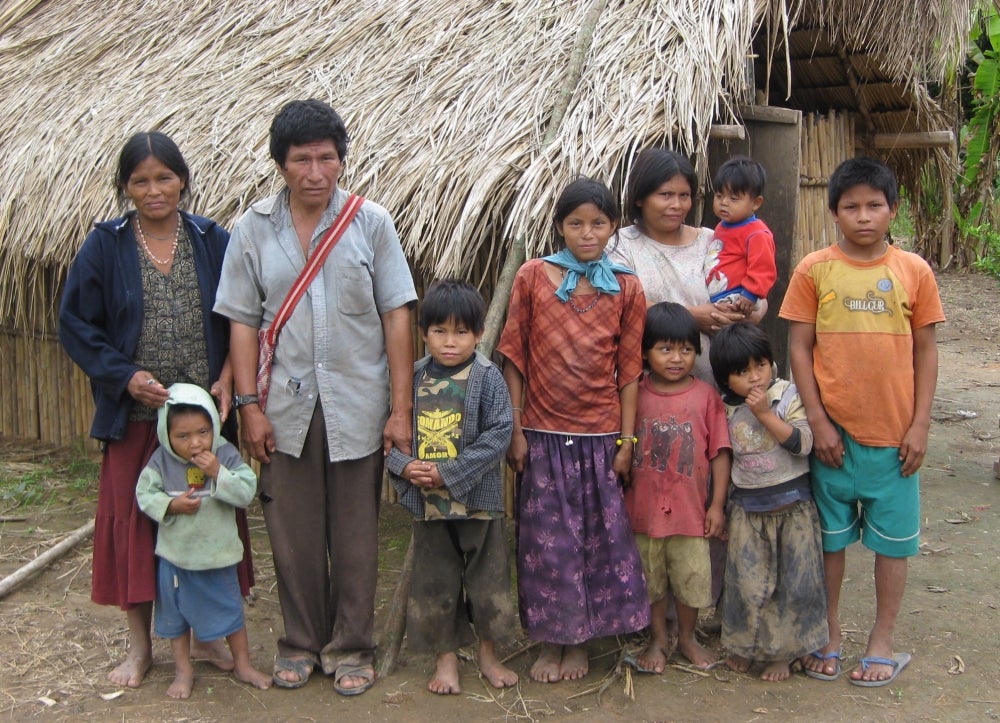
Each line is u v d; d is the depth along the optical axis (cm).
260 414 315
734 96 410
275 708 315
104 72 597
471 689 328
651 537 332
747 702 317
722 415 331
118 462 317
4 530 483
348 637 327
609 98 398
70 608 395
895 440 317
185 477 309
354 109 471
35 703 317
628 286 325
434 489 312
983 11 980
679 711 312
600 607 327
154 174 304
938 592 405
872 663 329
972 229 1098
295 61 534
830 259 322
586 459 325
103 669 342
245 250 312
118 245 312
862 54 561
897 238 1402
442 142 424
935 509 511
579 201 312
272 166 455
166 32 610
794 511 323
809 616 323
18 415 634
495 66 453
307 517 322
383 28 526
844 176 312
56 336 603
